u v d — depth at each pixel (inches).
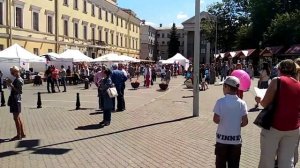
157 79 2000.5
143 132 455.2
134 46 3735.2
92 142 399.9
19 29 1673.2
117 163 316.8
